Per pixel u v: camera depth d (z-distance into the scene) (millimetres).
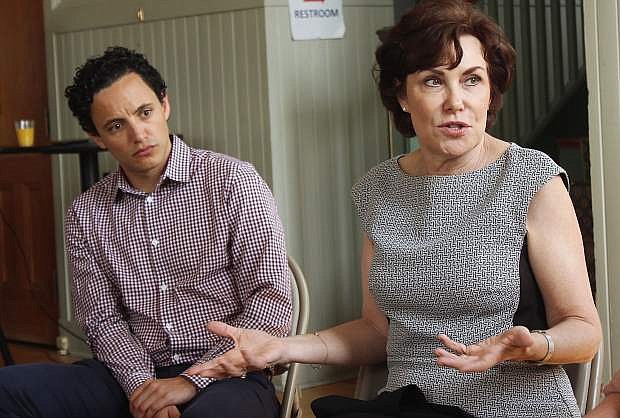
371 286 2041
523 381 1886
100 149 4348
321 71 4484
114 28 4906
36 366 2480
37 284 5473
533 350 1739
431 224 1979
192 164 2574
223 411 2217
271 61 4352
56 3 5156
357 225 4602
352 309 4598
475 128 1928
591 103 3305
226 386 2326
